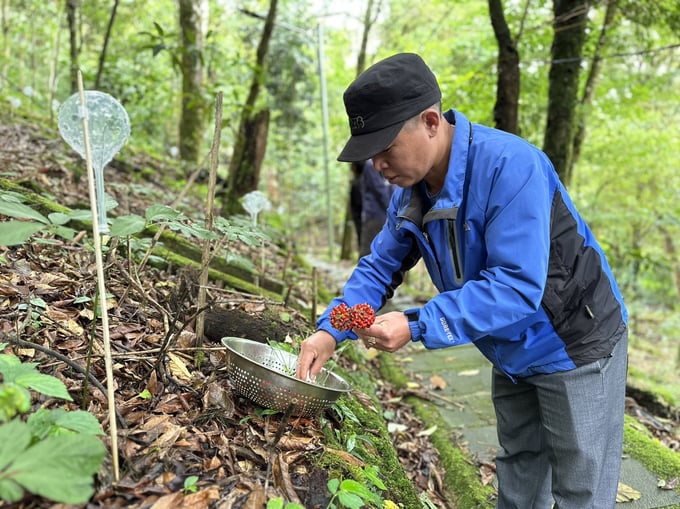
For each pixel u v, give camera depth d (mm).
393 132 1445
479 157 1527
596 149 9328
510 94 4336
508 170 1483
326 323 1731
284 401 1717
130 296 2346
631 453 2707
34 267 2346
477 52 8344
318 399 1732
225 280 3123
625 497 2348
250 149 5367
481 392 3570
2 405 1193
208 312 2357
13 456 1068
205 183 7309
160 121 8836
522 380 1769
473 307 1449
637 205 10125
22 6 8281
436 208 1582
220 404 1820
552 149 5000
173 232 3424
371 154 1434
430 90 1479
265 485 1490
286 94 12742
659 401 4090
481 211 1534
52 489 1041
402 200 1785
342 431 2051
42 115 7043
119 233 1398
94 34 9984
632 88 6930
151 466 1443
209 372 2045
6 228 1220
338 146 14898
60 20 7746
